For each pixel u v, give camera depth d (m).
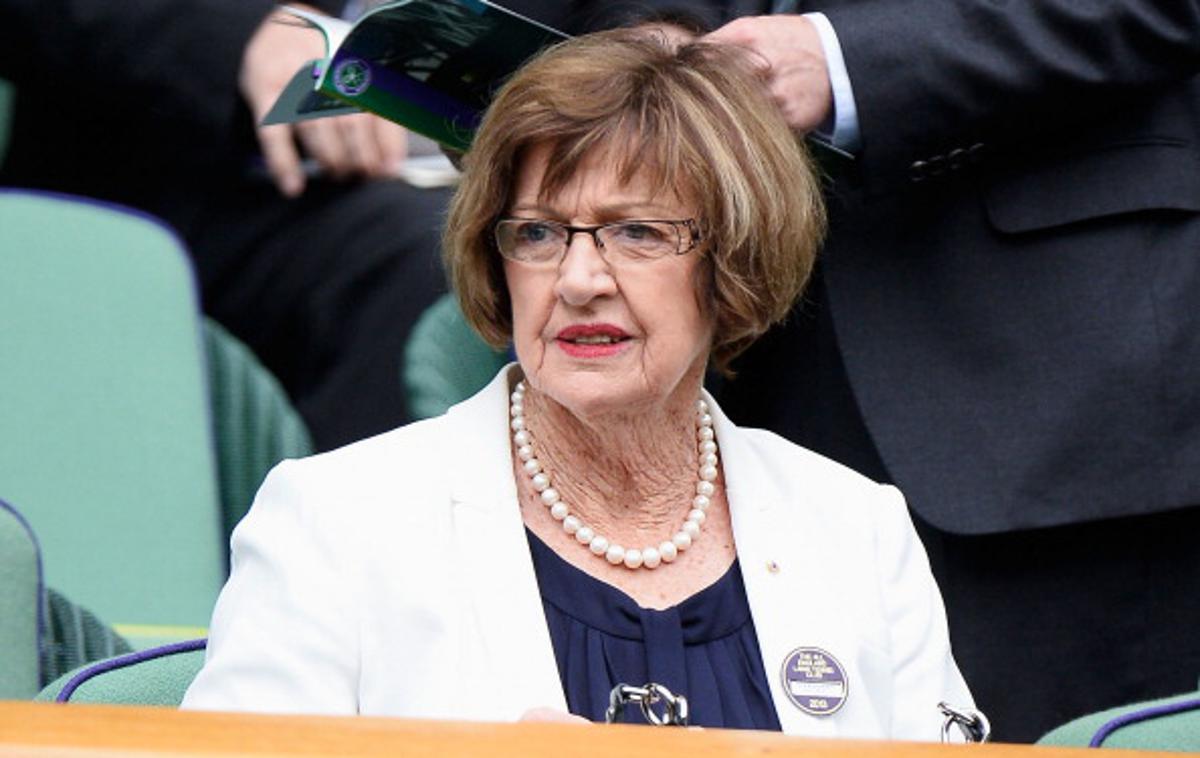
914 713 10.42
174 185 16.95
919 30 12.98
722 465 10.70
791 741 6.52
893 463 13.36
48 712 6.27
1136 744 10.45
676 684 9.89
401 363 16.53
